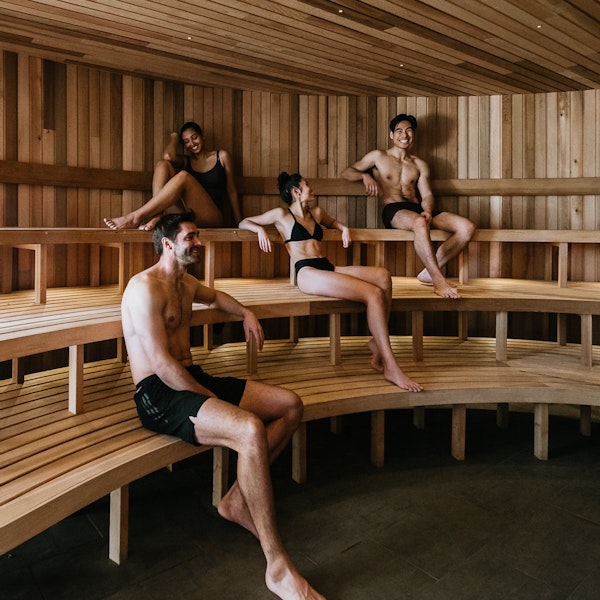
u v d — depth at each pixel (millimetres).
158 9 2559
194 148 3648
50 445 1794
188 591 1649
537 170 4051
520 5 2555
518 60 3293
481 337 3918
